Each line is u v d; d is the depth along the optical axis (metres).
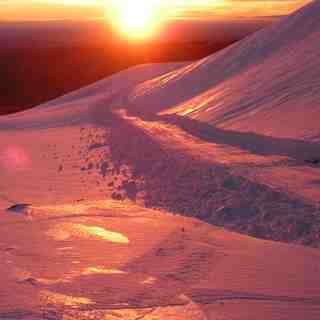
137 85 58.44
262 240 11.55
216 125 28.22
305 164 18.84
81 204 15.12
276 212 13.23
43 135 33.44
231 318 7.64
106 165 21.05
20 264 9.94
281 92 30.56
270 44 44.78
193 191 15.88
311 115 24.83
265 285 8.84
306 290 8.66
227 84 39.16
